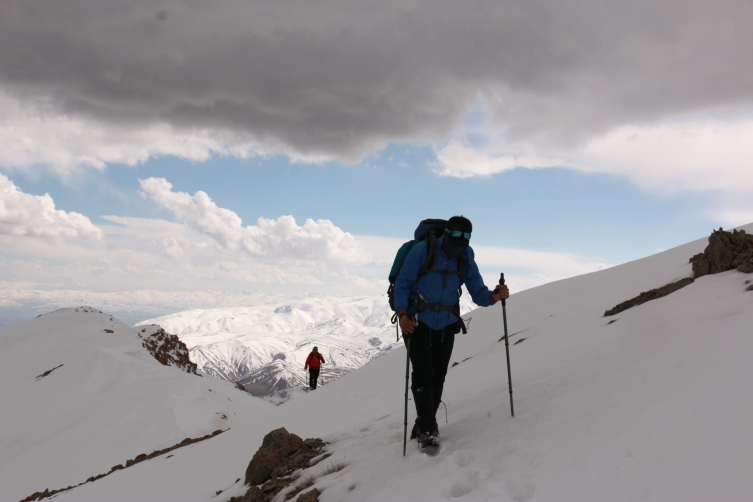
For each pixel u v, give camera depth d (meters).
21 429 32.97
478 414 5.63
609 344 8.00
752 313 5.16
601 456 3.25
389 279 5.36
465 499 3.43
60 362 47.66
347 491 4.60
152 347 52.88
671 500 2.59
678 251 23.23
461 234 4.88
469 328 22.56
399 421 7.59
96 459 24.56
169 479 9.54
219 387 40.19
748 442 2.73
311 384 28.41
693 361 4.25
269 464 6.49
